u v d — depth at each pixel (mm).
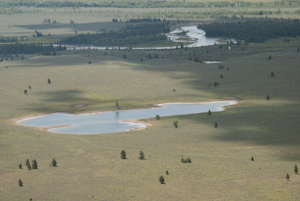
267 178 107688
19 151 141250
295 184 102875
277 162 121062
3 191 103750
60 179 111938
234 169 115438
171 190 101438
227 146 141250
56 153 138375
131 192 100812
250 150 135125
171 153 134875
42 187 106125
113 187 104625
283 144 140750
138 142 151750
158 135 161750
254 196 96500
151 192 100562
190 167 118438
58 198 98312
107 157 131875
